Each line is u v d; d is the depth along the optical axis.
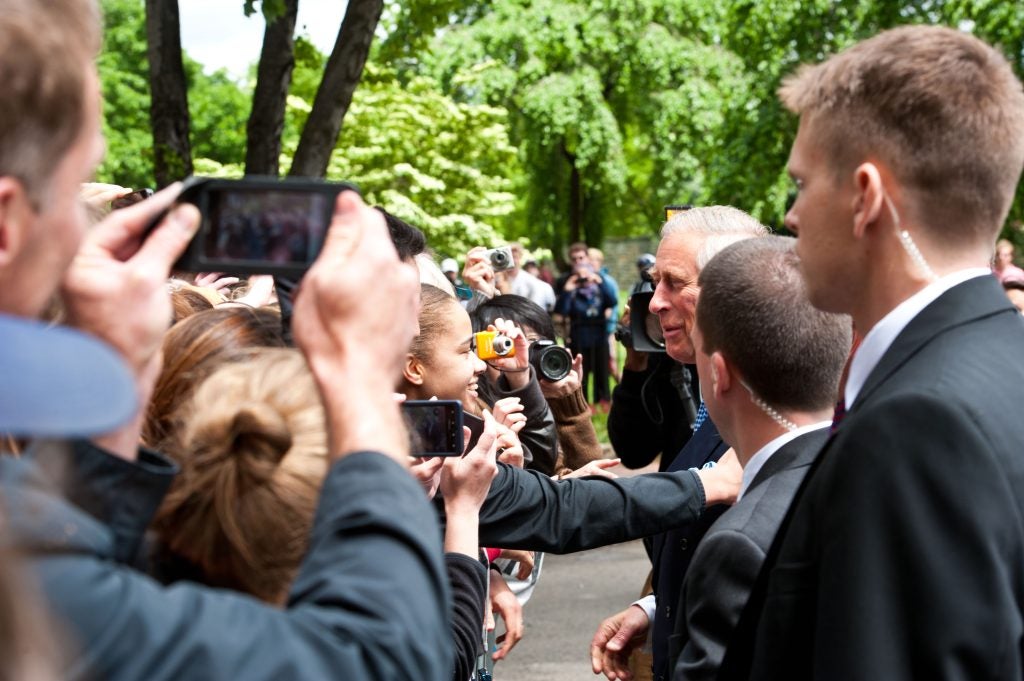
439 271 3.29
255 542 1.36
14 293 1.11
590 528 2.55
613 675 3.11
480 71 27.08
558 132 27.38
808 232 1.75
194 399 1.47
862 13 19.59
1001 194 1.67
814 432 2.19
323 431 1.42
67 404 0.83
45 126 1.08
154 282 1.25
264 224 1.35
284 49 8.84
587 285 16.73
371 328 1.29
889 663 1.48
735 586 2.05
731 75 28.30
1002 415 1.53
